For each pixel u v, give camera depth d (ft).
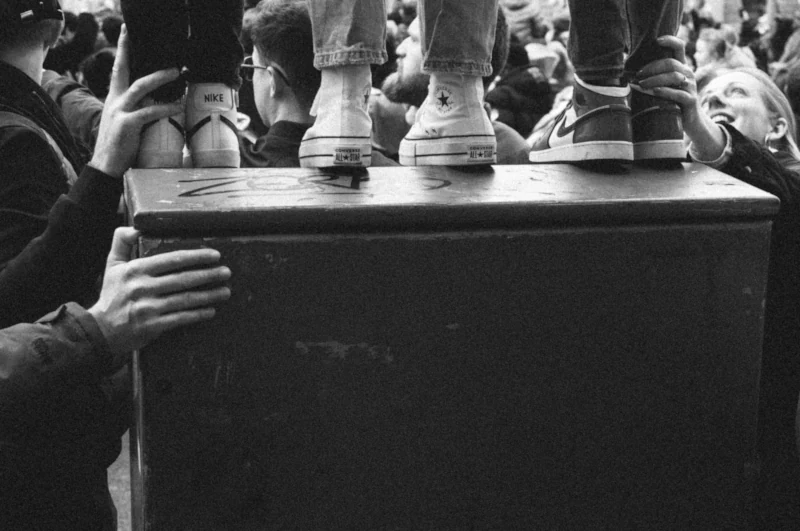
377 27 5.98
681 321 5.43
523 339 5.27
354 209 5.02
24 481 5.47
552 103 18.42
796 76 9.84
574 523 5.41
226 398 5.00
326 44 5.98
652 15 6.42
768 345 6.99
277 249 4.97
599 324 5.34
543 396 5.32
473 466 5.27
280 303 5.00
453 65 6.18
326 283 5.04
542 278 5.26
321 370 5.07
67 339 4.90
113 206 5.74
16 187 5.98
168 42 5.86
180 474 4.98
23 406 4.98
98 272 5.95
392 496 5.20
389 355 5.14
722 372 5.50
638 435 5.44
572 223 5.29
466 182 5.74
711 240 5.42
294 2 7.65
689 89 6.49
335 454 5.12
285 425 5.06
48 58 16.63
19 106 6.49
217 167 5.95
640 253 5.35
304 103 7.79
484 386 5.25
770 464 6.87
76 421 5.48
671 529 5.52
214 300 4.92
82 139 10.43
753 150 6.77
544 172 6.13
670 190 5.63
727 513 5.57
